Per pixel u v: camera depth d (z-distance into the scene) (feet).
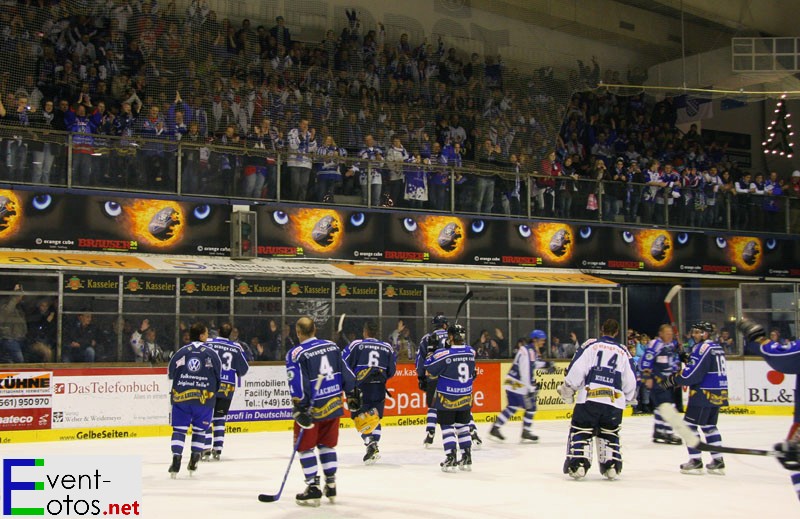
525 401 47.50
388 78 73.05
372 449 38.81
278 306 53.98
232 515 26.99
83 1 60.64
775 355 23.94
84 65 60.03
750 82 88.17
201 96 62.64
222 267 53.93
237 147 59.06
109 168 54.34
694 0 86.07
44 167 52.37
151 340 50.16
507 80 78.59
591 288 63.62
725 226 76.74
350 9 76.28
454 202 65.41
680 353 53.83
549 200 69.26
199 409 34.58
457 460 37.63
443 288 58.75
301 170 60.18
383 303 56.95
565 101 80.74
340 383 29.19
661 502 30.04
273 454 42.39
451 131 72.90
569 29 89.04
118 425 47.85
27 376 45.75
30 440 45.65
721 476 36.29
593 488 32.68
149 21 62.59
